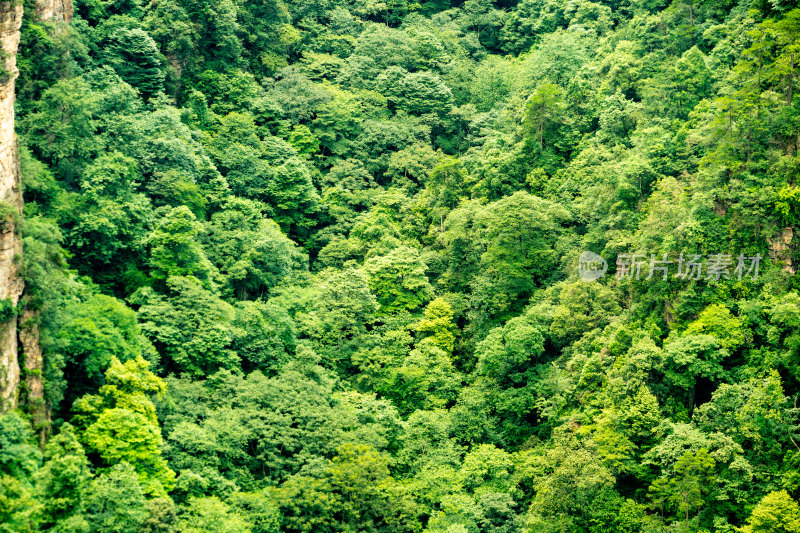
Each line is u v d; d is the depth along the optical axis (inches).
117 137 3558.1
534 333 3380.9
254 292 3880.4
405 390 3508.9
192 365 3070.9
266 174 4473.4
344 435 2972.4
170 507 2305.6
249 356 3348.9
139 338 2864.2
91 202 3117.6
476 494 2982.3
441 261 4173.2
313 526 2706.7
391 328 3794.3
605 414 2839.6
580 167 4092.0
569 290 3371.1
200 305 3159.5
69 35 3587.6
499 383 3457.2
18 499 2015.3
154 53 4202.8
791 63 3262.8
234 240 3794.3
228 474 2785.4
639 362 2842.0
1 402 2246.6
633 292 3225.9
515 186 4318.4
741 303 2898.6
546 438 3213.6
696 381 2839.6
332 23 6072.8
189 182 3725.4
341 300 3725.4
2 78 2456.9
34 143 3085.6
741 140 3216.0
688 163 3553.2
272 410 3036.4
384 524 2800.2
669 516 2628.0
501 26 6505.9
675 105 3964.1
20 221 2401.6
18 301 2378.2
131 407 2522.1
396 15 6530.5
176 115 3964.1
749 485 2527.1
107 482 2284.7
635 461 2726.4
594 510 2635.3
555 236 3828.7
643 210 3449.8
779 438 2596.0
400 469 3125.0
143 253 3255.4
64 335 2524.6
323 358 3587.6
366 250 4269.2
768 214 3024.1
